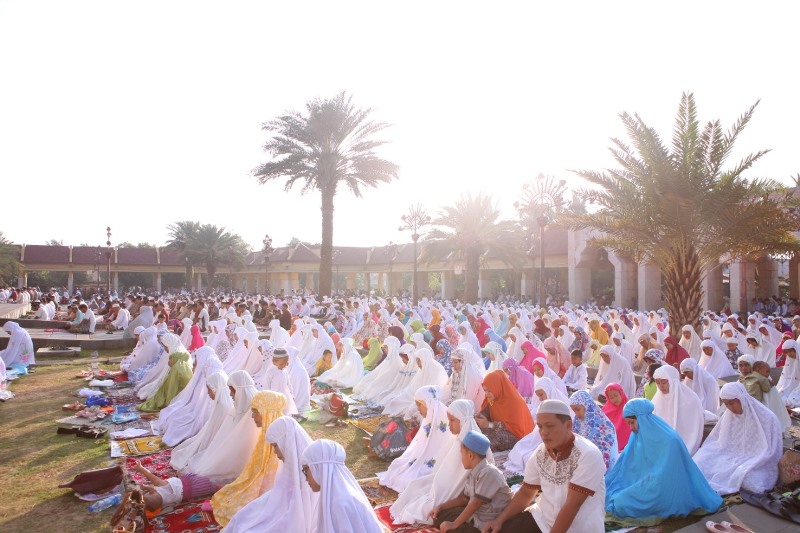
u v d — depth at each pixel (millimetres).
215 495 5477
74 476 6477
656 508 5340
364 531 3986
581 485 3570
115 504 5660
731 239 14672
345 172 27562
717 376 12094
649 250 16234
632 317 20203
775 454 6141
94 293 49906
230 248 53406
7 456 7145
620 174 16500
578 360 10570
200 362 8656
